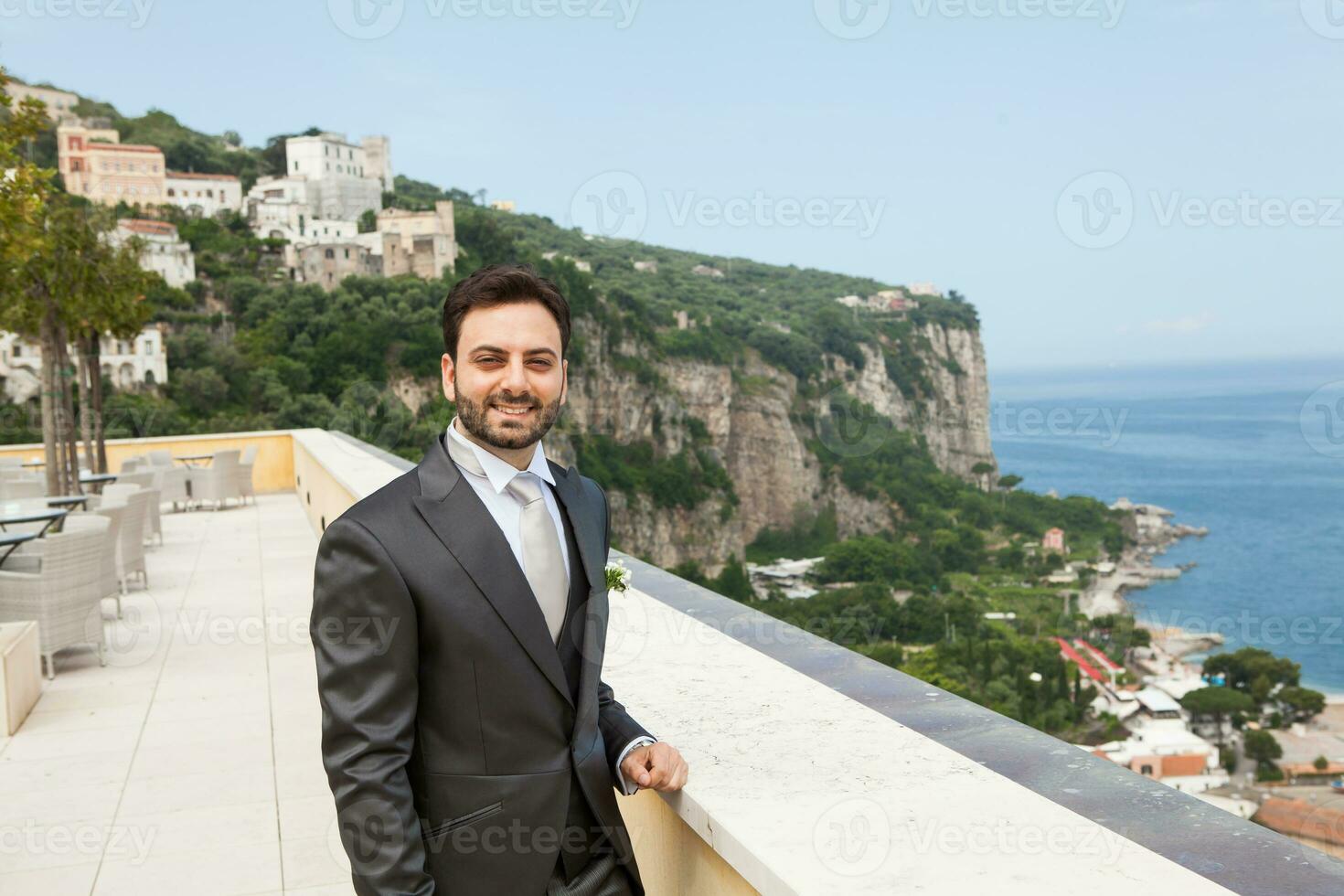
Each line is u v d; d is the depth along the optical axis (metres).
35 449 13.93
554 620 1.21
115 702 4.39
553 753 1.17
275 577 7.36
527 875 1.15
